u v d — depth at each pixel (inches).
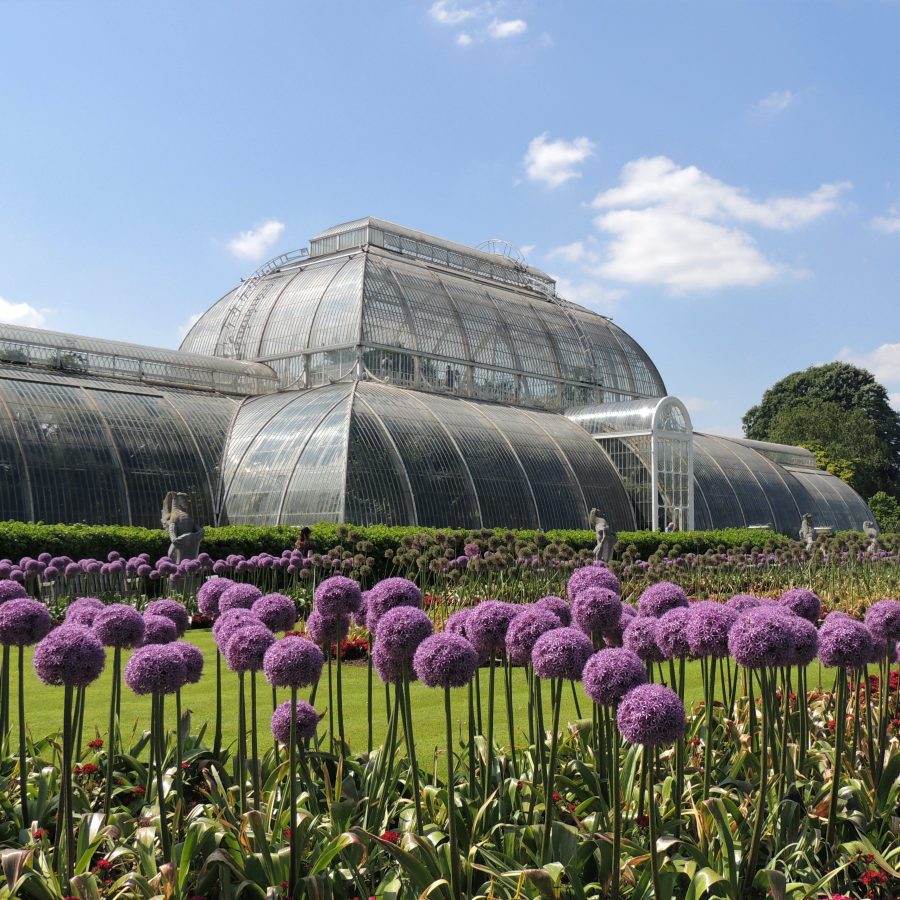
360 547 982.4
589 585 317.4
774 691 301.3
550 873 224.2
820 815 278.5
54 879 232.4
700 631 260.2
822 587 1103.0
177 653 249.0
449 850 235.0
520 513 1782.7
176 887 228.4
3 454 1391.5
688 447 2234.3
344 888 239.8
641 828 267.4
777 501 2603.3
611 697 216.7
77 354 1769.2
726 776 313.9
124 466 1537.9
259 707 513.7
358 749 407.5
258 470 1651.1
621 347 2723.9
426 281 2230.6
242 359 2185.0
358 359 1983.3
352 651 730.2
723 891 230.7
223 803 279.0
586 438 2140.7
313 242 2421.3
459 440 1772.9
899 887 255.1
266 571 1058.7
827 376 4485.7
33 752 338.6
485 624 274.2
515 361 2329.0
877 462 3912.4
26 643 272.2
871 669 580.4
